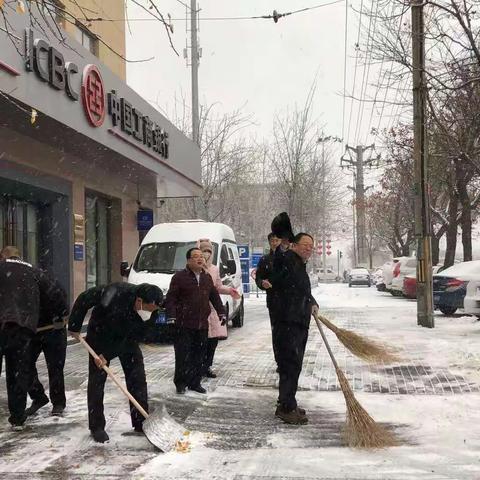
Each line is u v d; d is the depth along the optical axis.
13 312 5.25
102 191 15.35
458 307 13.98
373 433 4.78
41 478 4.17
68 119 10.34
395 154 24.69
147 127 14.15
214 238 12.12
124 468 4.36
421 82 12.16
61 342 5.86
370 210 40.78
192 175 18.44
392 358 5.97
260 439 5.01
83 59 10.90
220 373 7.73
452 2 10.30
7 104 8.91
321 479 4.07
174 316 6.59
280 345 5.55
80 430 5.32
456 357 8.38
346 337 5.79
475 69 11.79
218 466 4.35
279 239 6.43
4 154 10.55
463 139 12.95
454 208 20.06
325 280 62.38
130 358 5.25
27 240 13.02
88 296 5.09
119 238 16.89
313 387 6.86
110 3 15.16
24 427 5.41
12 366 5.32
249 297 29.09
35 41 9.18
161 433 4.88
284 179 31.22
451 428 5.16
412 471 4.18
